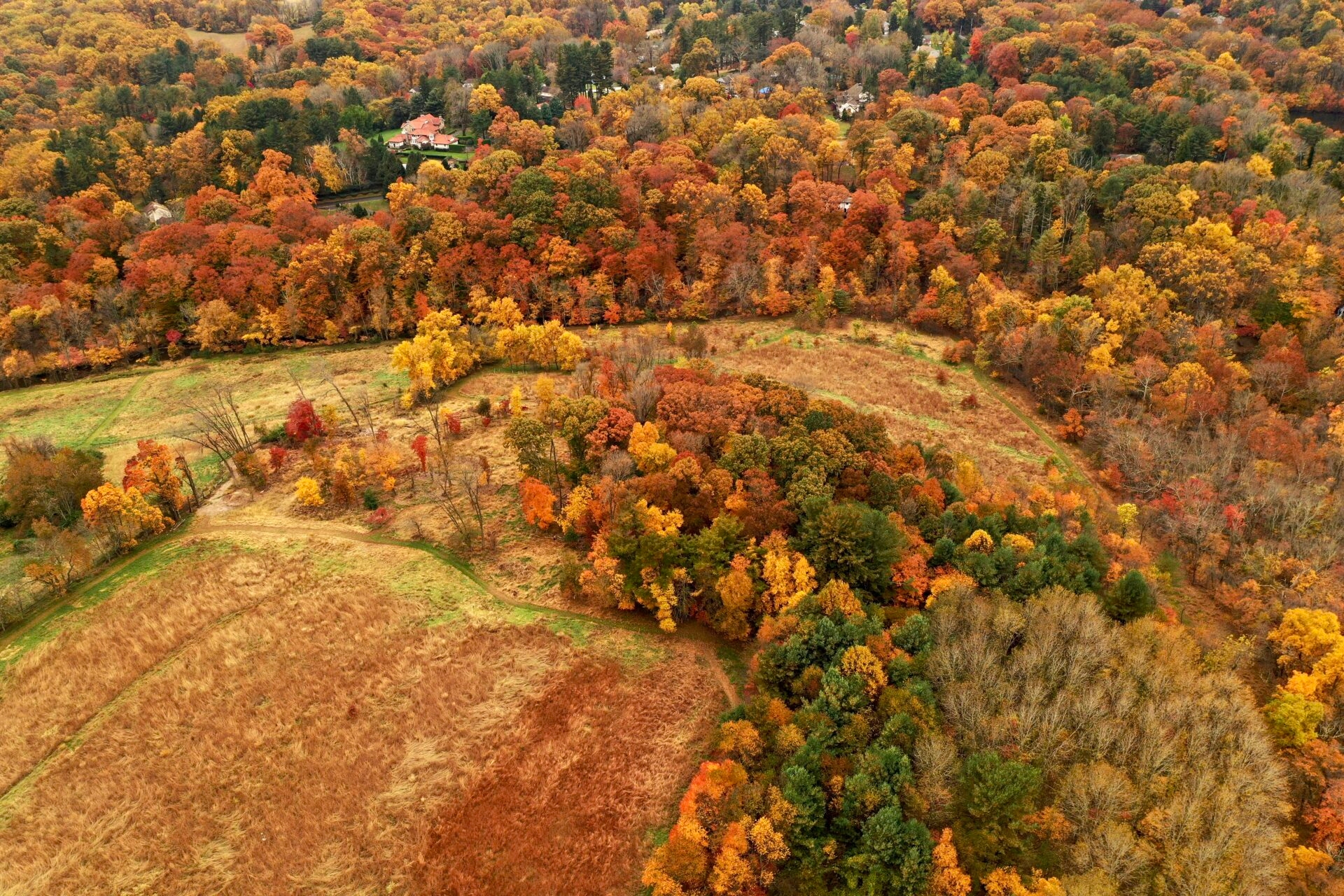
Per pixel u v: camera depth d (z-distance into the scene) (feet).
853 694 223.30
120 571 317.63
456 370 456.45
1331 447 361.71
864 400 456.04
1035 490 352.49
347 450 367.45
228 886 219.20
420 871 221.87
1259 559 311.47
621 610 300.61
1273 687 260.01
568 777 244.22
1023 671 231.91
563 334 471.21
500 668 278.05
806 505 287.89
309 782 243.81
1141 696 227.20
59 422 426.92
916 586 267.59
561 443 385.29
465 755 250.98
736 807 203.51
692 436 334.24
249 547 327.26
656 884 201.98
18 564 323.16
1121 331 451.53
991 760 197.06
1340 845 202.59
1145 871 187.73
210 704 266.16
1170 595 296.10
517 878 219.41
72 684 271.49
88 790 241.96
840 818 199.82
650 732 256.52
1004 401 461.37
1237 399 396.37
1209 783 202.18
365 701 267.18
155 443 376.68
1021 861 192.95
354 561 320.50
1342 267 457.27
